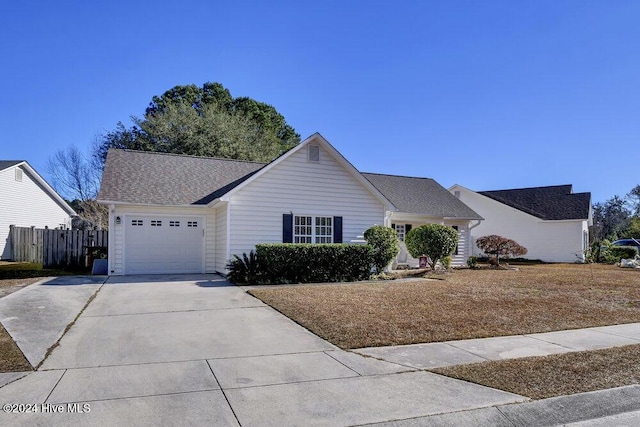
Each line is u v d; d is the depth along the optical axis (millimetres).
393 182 23031
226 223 14180
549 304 9953
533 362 5664
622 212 54219
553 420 4090
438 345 6531
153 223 15398
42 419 3789
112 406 4094
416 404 4277
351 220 15766
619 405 4418
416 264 20578
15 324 7277
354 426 3787
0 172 22875
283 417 3928
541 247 28141
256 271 12672
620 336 7289
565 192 30031
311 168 15180
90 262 16516
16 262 18672
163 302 9492
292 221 14781
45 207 27719
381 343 6520
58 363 5367
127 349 6020
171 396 4367
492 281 14125
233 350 6059
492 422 3984
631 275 16812
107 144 37031
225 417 3900
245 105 43531
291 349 6160
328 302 9453
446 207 21891
